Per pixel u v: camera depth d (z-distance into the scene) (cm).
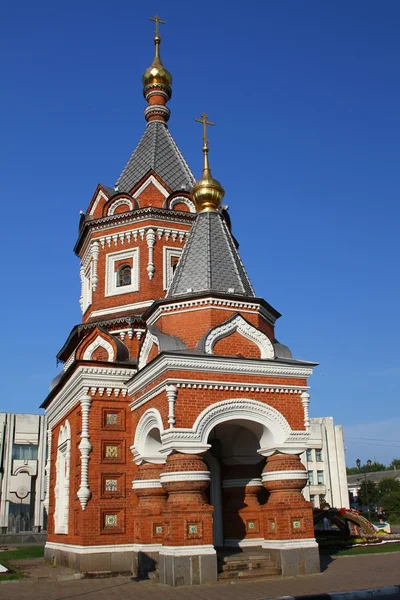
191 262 2130
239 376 1800
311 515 1761
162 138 2992
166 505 1736
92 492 1977
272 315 2198
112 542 1950
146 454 1939
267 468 1814
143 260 2572
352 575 1711
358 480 11556
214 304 1966
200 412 1717
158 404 1792
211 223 2223
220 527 2083
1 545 4088
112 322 2408
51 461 2684
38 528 5722
